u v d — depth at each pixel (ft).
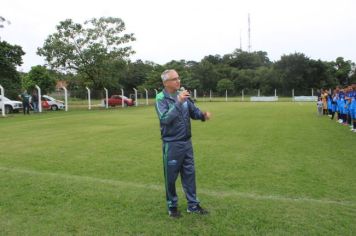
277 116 69.10
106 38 122.01
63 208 17.19
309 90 202.28
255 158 28.86
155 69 192.44
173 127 15.60
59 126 54.49
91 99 134.51
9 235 14.38
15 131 48.34
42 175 23.15
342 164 26.55
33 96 92.38
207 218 15.79
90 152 32.12
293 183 21.62
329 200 18.44
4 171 24.43
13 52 122.01
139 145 35.68
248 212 16.38
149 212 16.61
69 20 116.37
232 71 225.76
